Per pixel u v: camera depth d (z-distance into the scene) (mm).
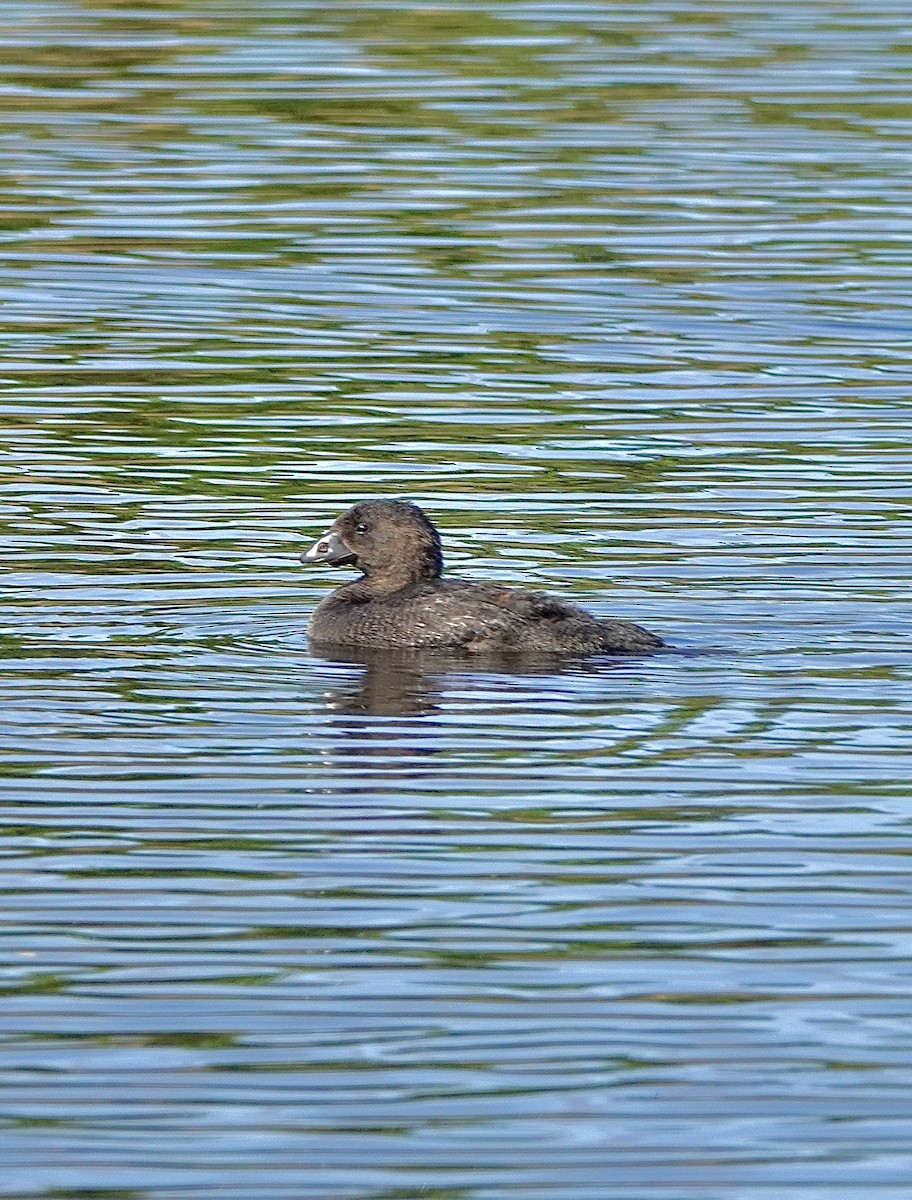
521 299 25000
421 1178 9398
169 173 28641
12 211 27250
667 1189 9352
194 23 35125
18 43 33625
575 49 34000
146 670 15281
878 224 27406
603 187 28438
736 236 27000
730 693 14844
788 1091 10047
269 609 16797
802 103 31688
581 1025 10539
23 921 11492
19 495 19234
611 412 21750
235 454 20500
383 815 12820
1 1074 10133
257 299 24875
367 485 19703
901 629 16109
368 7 36219
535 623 15773
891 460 20359
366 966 11062
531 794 13133
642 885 11945
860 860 12250
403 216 27422
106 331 23828
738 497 19312
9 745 13828
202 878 12008
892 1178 9430
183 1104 9914
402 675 15273
